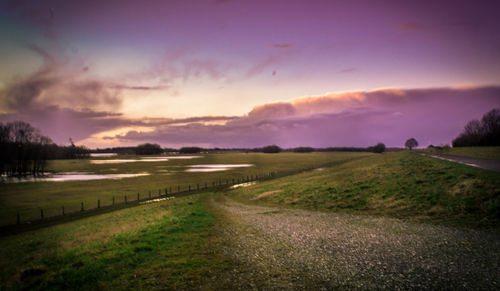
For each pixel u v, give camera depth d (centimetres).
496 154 5319
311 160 16625
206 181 7462
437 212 1819
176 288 958
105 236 1759
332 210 2419
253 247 1420
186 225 2009
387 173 3653
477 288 854
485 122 12069
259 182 6631
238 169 11412
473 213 1667
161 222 2092
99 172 11538
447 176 2575
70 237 1947
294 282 985
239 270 1111
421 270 1012
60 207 4212
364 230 1631
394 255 1180
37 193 5691
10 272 1172
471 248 1180
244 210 2872
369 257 1182
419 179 2753
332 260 1178
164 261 1222
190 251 1365
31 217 3559
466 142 12250
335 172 5466
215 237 1650
